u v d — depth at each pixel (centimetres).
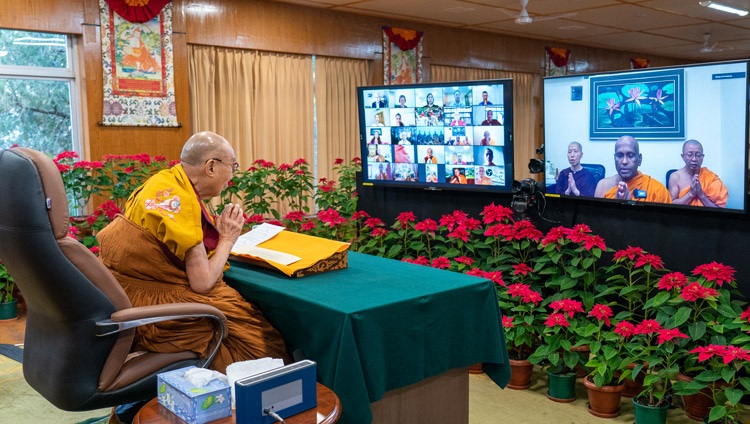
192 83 676
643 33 997
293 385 171
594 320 330
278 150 754
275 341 230
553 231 343
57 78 604
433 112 421
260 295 233
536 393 329
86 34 593
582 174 357
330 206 507
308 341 215
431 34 895
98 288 194
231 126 711
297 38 752
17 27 559
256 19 713
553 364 312
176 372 185
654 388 293
